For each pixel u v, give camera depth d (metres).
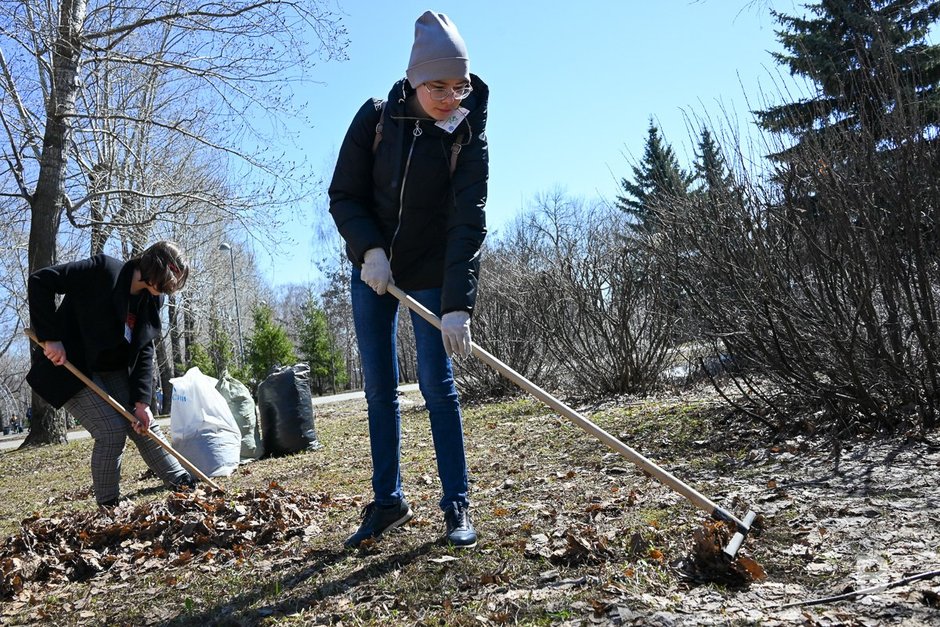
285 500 4.33
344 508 4.42
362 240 3.16
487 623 2.40
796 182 4.87
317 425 11.02
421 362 3.31
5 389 46.50
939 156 4.39
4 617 3.11
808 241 4.67
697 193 5.78
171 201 16.39
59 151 13.05
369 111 3.22
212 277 27.58
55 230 13.06
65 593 3.35
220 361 35.91
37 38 12.60
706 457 4.78
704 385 8.30
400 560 3.12
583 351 9.45
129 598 3.17
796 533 3.03
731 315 5.32
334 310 50.19
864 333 4.72
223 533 3.82
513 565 2.90
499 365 3.02
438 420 3.30
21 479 8.73
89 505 5.88
